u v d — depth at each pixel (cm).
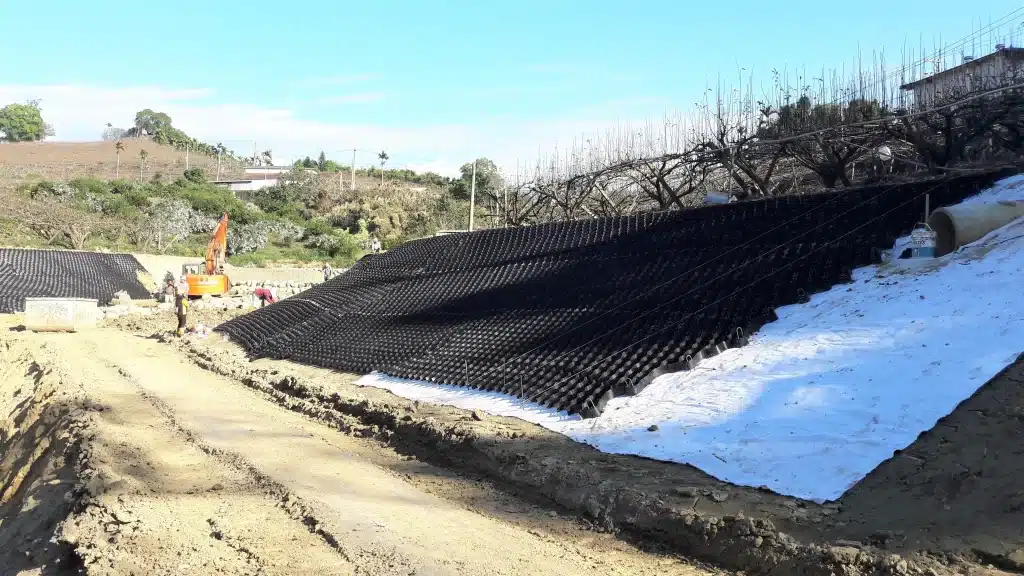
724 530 778
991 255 1207
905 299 1186
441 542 827
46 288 4088
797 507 807
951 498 745
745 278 1514
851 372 1043
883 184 1666
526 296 2031
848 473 841
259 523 902
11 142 12538
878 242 1412
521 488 1036
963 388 907
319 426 1507
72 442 1321
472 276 2431
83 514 921
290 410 1684
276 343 2520
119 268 4728
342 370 2014
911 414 902
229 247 6088
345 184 9206
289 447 1302
